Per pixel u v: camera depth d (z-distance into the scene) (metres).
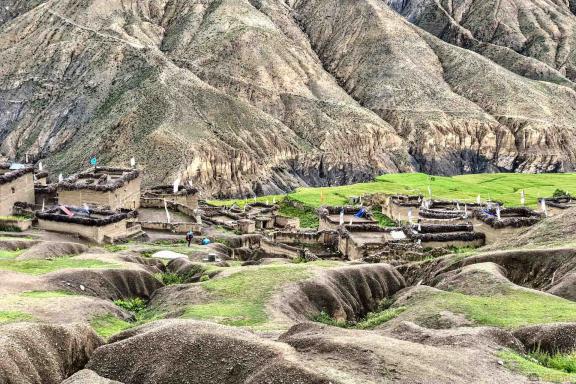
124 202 68.31
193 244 58.22
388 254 48.97
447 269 38.19
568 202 76.00
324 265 40.72
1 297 29.48
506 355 18.58
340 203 94.69
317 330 20.30
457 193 105.38
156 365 18.50
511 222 51.22
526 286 34.03
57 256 44.25
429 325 24.62
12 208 62.34
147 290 37.91
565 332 21.00
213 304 31.75
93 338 22.48
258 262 49.34
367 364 16.52
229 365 17.47
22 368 18.95
